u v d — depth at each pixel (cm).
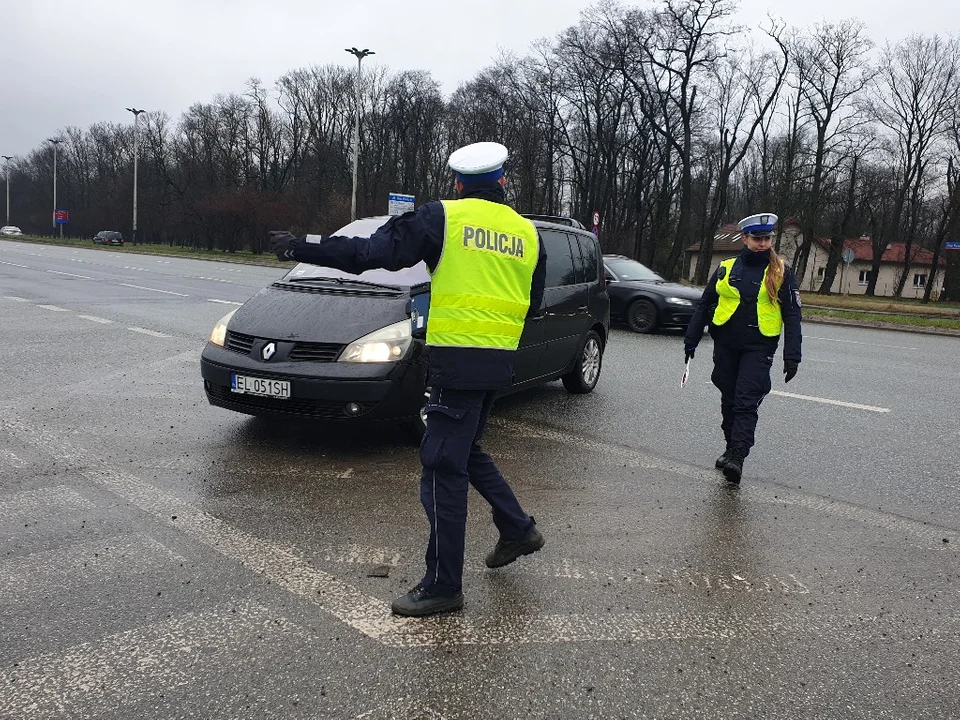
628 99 4391
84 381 734
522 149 4916
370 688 264
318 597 328
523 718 252
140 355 882
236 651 283
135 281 2017
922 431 686
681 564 380
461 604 323
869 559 397
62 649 280
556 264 715
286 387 509
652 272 1561
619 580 359
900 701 271
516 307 316
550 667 282
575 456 558
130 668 270
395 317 543
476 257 304
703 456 577
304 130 6631
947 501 496
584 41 4319
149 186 7644
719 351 533
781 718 258
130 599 319
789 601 345
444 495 316
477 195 319
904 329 1861
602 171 4838
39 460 495
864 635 317
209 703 252
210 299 1573
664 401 764
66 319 1166
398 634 300
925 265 6956
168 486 457
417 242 296
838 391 873
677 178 4678
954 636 320
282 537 390
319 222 5634
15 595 318
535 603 332
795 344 509
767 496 492
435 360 311
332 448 543
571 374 763
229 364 529
